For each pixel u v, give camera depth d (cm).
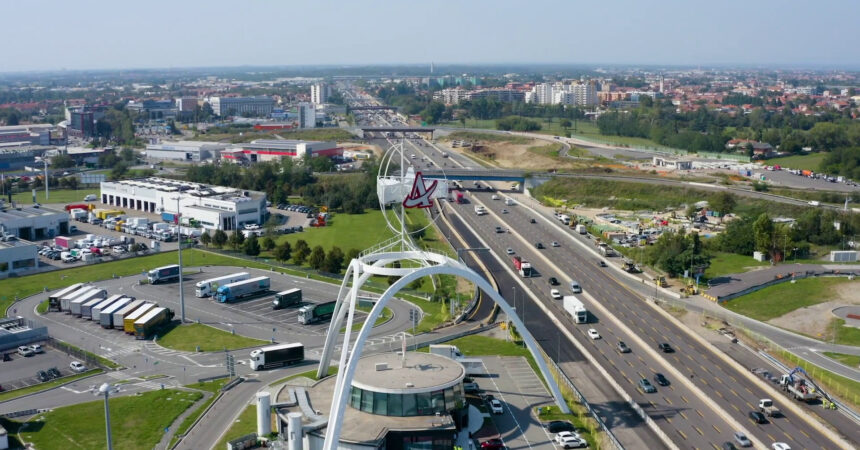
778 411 12825
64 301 19100
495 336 17200
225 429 12131
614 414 12888
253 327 17862
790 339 17100
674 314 18662
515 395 13575
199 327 17812
